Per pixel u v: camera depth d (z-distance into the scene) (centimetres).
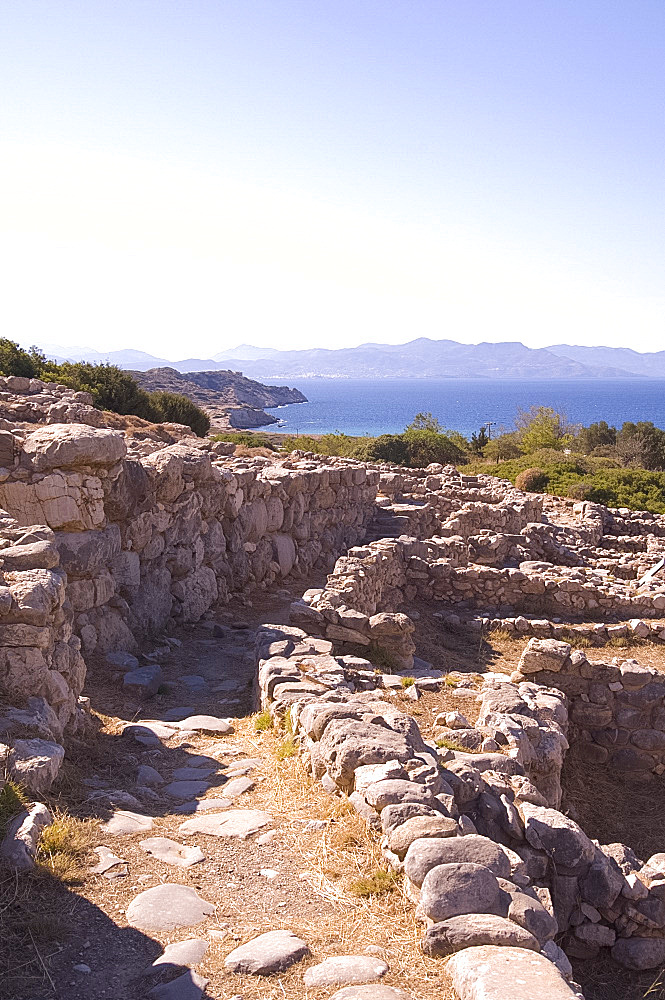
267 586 1655
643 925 715
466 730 940
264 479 1728
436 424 5972
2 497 1050
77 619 1041
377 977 399
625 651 1541
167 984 395
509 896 460
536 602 1755
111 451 1100
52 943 426
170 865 520
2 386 2139
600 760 1210
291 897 482
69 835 531
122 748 762
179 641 1230
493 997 352
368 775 586
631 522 2980
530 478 3919
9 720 630
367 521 2297
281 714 801
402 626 1252
